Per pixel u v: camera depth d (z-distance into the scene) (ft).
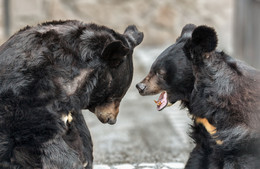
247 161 36.73
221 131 37.50
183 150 65.82
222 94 37.19
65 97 32.63
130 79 38.09
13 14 118.73
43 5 121.60
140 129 76.33
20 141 30.99
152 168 53.06
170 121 80.69
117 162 59.16
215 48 36.68
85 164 35.12
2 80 32.12
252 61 106.42
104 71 35.01
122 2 127.85
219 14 128.98
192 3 129.80
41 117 31.22
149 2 129.59
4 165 31.48
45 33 33.99
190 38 38.19
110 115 37.29
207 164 40.42
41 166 31.22
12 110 31.27
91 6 126.21
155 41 130.72
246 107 36.88
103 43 35.14
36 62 32.58
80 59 34.12
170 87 39.58
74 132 33.94
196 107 38.73
